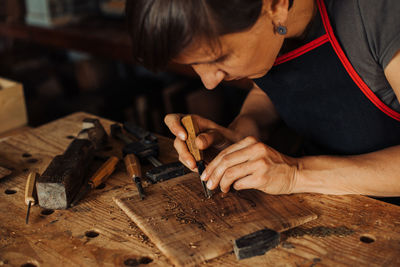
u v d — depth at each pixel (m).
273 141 1.91
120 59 2.95
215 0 0.73
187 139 1.18
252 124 1.46
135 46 0.79
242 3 0.75
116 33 3.16
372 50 1.04
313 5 1.10
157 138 1.48
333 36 1.10
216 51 0.80
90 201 1.10
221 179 1.09
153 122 3.35
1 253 0.90
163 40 0.75
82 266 0.86
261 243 0.88
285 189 1.09
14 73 3.70
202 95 3.16
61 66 3.95
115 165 1.27
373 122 1.20
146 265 0.87
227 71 0.90
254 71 0.94
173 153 1.38
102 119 1.64
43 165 1.29
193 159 1.18
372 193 1.07
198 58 0.82
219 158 1.11
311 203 1.07
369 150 1.27
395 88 1.01
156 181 1.19
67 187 1.06
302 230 0.97
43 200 1.05
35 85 3.64
